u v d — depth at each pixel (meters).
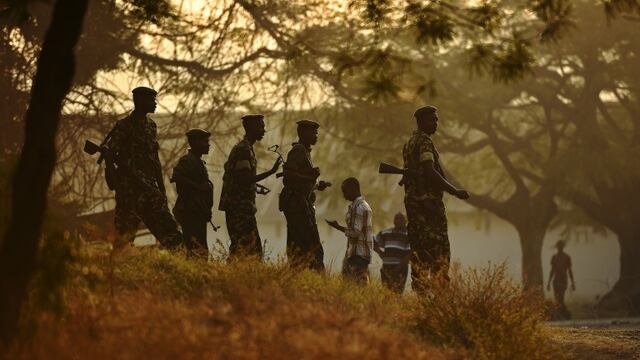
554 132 112.56
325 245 155.12
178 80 67.69
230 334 19.34
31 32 54.53
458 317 27.59
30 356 18.45
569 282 158.62
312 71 69.56
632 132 114.38
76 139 61.31
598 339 32.53
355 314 25.59
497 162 127.94
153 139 34.91
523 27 68.12
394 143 95.69
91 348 18.75
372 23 27.98
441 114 107.88
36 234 19.23
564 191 112.75
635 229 111.00
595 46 102.69
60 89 19.69
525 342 26.88
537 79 108.38
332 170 113.75
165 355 18.30
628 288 110.25
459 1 28.05
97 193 61.56
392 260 49.44
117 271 26.52
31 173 19.28
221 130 72.56
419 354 22.52
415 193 33.31
